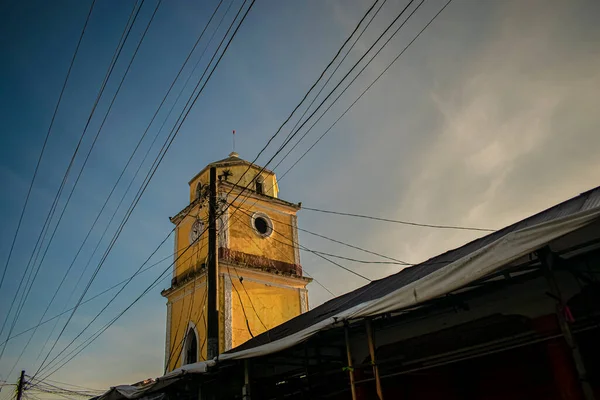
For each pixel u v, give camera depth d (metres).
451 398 8.65
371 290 12.28
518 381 7.85
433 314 9.27
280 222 25.92
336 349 11.02
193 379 12.48
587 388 5.13
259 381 11.24
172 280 24.62
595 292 7.01
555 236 5.44
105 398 13.93
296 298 24.12
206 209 23.69
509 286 8.20
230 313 21.31
